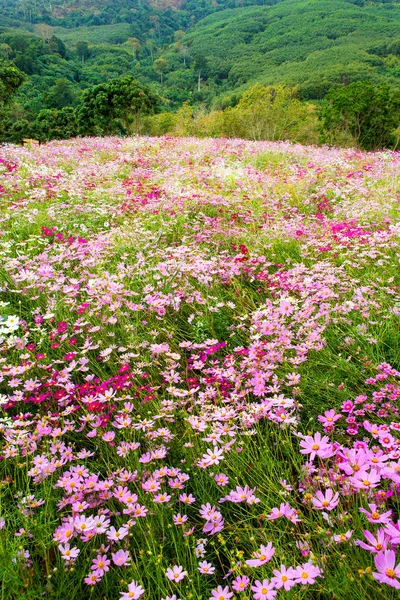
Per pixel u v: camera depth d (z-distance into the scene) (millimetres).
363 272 4387
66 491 2150
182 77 157750
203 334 3439
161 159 10438
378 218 5922
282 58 170625
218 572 1911
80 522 1855
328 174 8875
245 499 1934
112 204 6914
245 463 2262
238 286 4188
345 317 3463
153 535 1935
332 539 1697
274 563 1743
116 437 2531
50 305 3828
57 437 2549
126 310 3783
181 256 4492
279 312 3500
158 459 2350
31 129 40844
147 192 7176
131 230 5570
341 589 1558
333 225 5625
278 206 6840
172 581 1775
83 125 29219
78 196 6871
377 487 1949
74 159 10484
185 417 2533
